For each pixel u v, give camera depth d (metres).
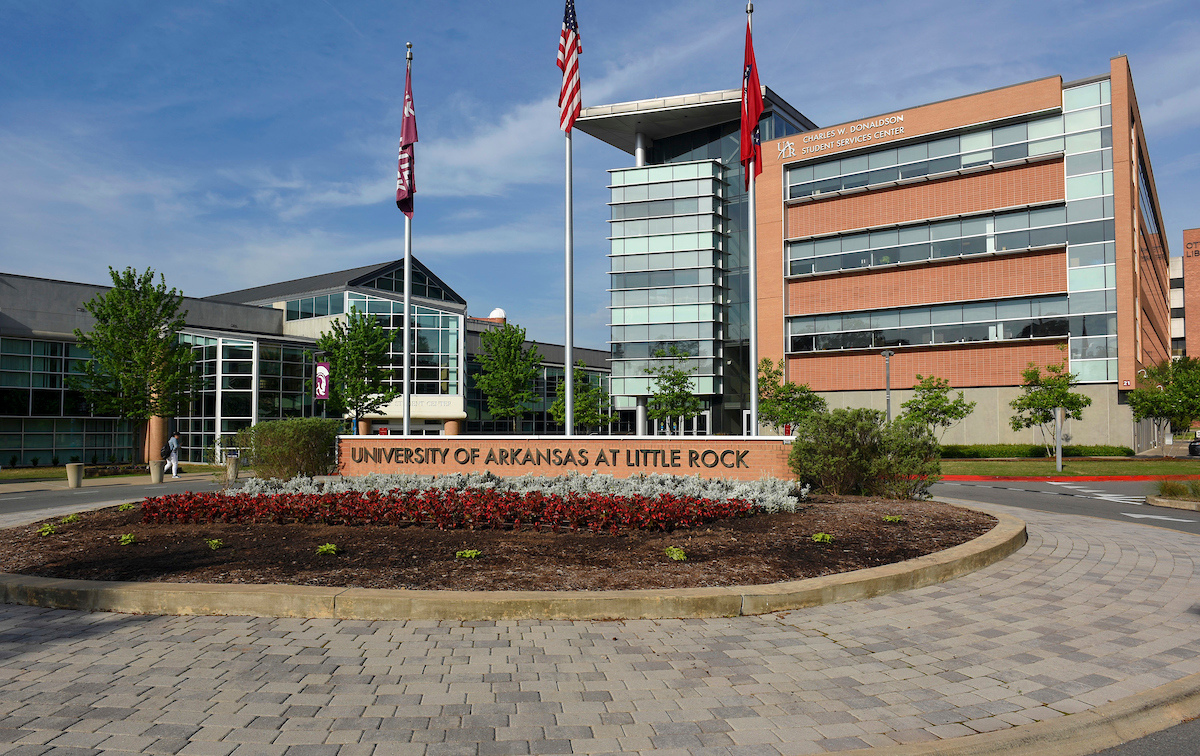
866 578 6.82
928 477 12.88
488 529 9.06
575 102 15.81
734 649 5.30
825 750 3.75
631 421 61.72
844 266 41.12
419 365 47.28
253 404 37.88
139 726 3.94
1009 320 36.34
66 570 7.27
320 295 48.81
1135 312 34.44
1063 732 4.01
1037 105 35.53
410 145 18.41
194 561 7.51
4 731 3.88
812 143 42.06
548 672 4.80
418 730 3.92
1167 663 5.10
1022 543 9.73
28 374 34.47
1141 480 23.22
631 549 7.96
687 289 41.53
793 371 42.53
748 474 15.18
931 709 4.27
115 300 29.81
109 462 37.38
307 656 5.06
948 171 38.00
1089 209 34.38
